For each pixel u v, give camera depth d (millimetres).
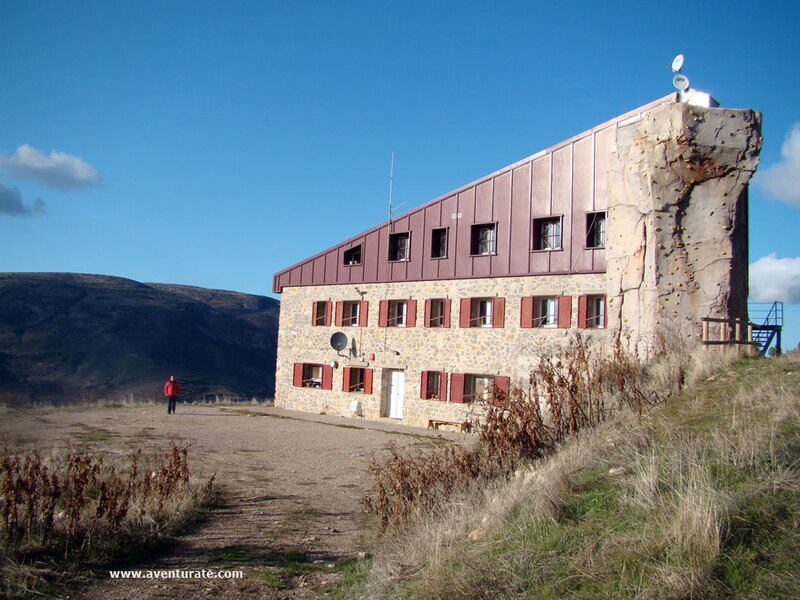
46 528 6656
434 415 23578
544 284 21422
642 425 7816
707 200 13695
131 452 14070
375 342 26047
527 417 9250
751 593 4008
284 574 6305
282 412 27688
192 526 8039
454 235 24125
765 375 9656
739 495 5082
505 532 5801
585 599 4262
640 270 14016
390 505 8328
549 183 21812
